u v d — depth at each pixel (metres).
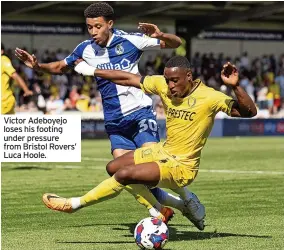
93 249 8.70
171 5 33.78
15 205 12.46
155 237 8.28
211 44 42.28
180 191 9.38
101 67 10.19
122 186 8.73
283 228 10.17
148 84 8.91
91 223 10.70
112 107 10.27
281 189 14.59
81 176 17.12
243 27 42.66
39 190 14.50
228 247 8.76
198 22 40.31
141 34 10.23
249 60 43.41
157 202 9.29
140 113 10.20
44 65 10.24
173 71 8.43
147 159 8.85
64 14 38.22
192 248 8.70
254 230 10.02
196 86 8.66
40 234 9.80
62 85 36.03
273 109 39.94
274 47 44.28
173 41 9.59
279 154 23.66
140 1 34.00
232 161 21.03
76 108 34.91
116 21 38.22
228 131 35.47
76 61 10.33
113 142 10.34
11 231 10.04
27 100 34.22
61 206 8.91
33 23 37.56
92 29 10.02
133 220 10.96
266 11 36.75
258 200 13.01
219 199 13.14
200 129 8.61
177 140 8.67
